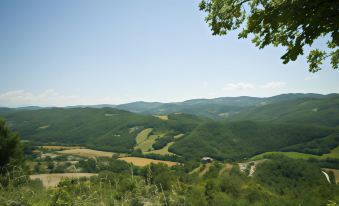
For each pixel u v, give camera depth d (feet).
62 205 12.57
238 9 13.24
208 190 72.54
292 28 10.96
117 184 15.65
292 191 118.21
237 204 83.92
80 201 13.12
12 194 12.56
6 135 84.07
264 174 157.99
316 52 15.16
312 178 145.89
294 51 10.89
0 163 75.00
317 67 15.39
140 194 15.40
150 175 17.11
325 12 9.96
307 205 69.26
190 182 73.67
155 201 15.35
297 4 10.29
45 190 13.73
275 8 10.86
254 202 95.50
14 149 82.38
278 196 103.09
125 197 14.70
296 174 154.10
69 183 14.05
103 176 16.52
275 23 10.82
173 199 16.11
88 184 14.79
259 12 11.36
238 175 147.33
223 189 101.60
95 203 13.78
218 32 14.08
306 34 10.58
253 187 110.52
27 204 12.21
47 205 12.50
